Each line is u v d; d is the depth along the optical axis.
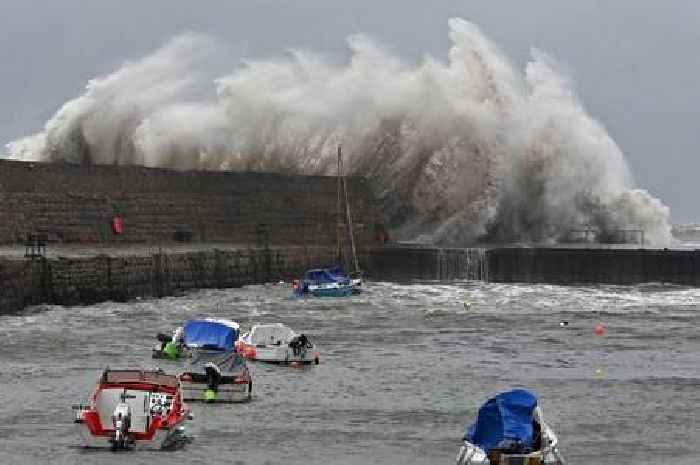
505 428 70.75
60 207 169.38
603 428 82.75
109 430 75.06
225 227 194.62
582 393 94.44
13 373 97.38
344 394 93.62
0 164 160.38
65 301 138.75
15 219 162.00
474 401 91.00
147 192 183.25
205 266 169.00
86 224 173.12
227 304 152.50
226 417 84.81
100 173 176.00
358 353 113.75
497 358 111.12
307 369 104.88
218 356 93.94
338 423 83.25
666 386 97.69
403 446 76.94
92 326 125.44
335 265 199.50
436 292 175.88
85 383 93.44
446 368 105.19
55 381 94.12
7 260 130.25
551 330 132.12
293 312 147.25
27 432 78.19
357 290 171.25
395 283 193.25
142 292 153.25
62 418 82.00
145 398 77.38
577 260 193.75
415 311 150.25
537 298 168.00
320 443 77.44
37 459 72.00
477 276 198.38
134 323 129.12
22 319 128.00
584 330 132.25
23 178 163.88
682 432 81.69
